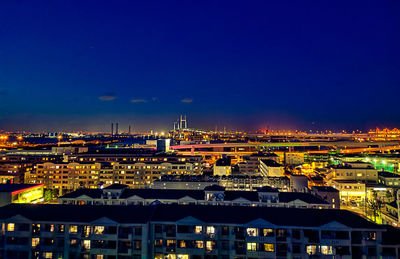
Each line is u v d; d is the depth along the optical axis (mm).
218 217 54719
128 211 57594
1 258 52750
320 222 51531
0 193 98188
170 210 58594
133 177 140875
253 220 52188
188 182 109875
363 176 133375
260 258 50719
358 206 117562
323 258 49375
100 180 141000
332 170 138625
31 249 52656
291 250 50375
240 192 86812
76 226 53219
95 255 52094
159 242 53531
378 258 48500
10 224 53500
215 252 52062
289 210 57719
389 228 54406
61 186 141125
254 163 179250
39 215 55125
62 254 52562
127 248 52156
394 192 115438
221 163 162375
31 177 142125
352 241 49719
